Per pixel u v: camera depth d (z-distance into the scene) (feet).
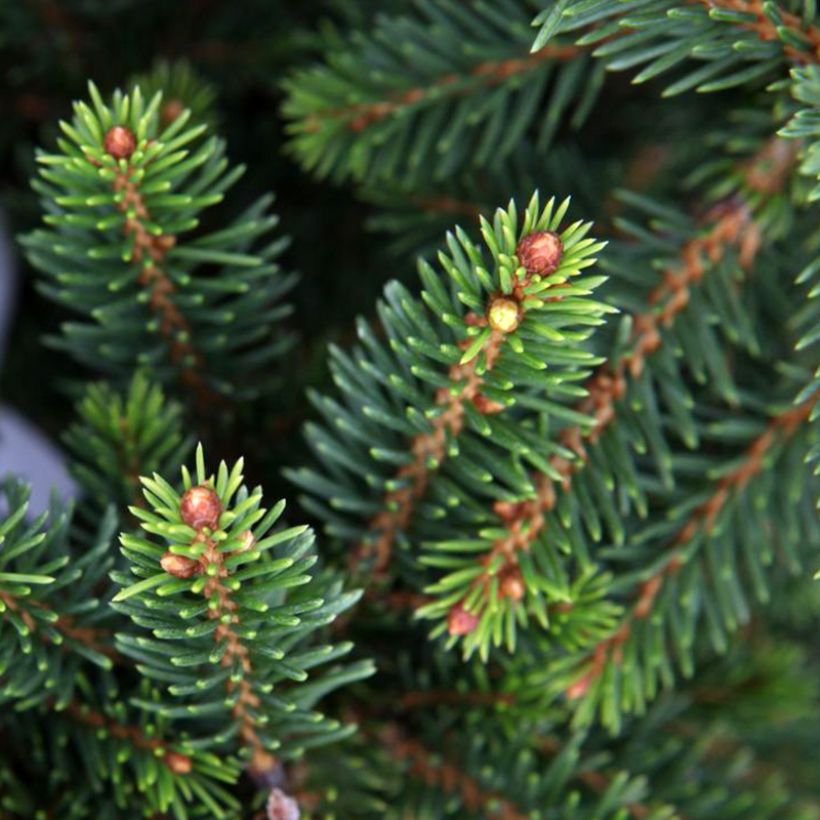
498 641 1.20
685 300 1.30
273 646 1.15
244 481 1.35
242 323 1.32
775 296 1.35
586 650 1.25
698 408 1.32
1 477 1.38
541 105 1.52
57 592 1.21
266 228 1.27
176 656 1.14
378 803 1.25
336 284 1.53
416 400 1.20
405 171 1.40
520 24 1.33
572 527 1.24
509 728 1.26
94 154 1.19
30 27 1.47
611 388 1.27
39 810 1.21
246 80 1.51
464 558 1.23
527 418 1.24
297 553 1.13
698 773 1.40
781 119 1.26
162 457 1.29
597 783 1.34
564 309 1.14
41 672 1.18
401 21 1.35
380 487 1.24
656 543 1.30
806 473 1.31
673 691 1.39
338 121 1.35
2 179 1.55
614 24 1.19
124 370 1.32
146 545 1.10
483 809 1.27
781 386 1.33
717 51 1.22
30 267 1.52
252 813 1.20
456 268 1.18
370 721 1.28
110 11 1.47
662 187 1.44
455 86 1.34
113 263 1.27
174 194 1.26
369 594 1.26
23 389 1.53
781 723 1.42
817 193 1.17
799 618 1.45
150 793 1.17
